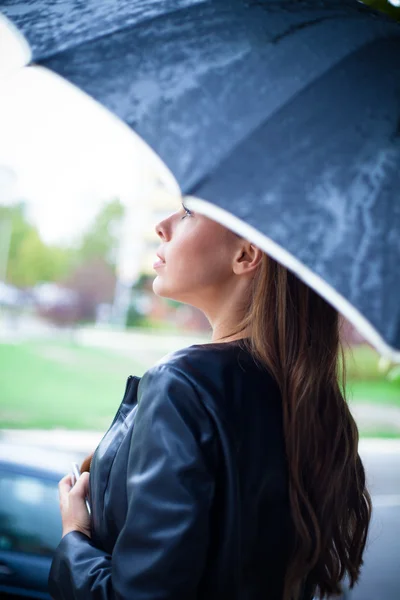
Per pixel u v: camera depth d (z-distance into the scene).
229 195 0.96
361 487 1.47
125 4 1.19
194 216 1.38
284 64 1.10
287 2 1.22
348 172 1.00
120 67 1.07
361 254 0.94
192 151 0.99
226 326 1.39
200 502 1.11
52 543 4.13
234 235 1.35
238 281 1.38
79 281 70.19
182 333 58.47
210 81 1.06
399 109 1.11
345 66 1.12
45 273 70.69
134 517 1.13
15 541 4.12
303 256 0.92
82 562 1.24
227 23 1.15
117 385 22.58
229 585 1.16
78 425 14.02
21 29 1.15
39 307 57.88
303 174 0.99
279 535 1.28
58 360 27.56
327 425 1.34
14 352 28.50
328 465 1.33
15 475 4.38
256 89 1.06
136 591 1.10
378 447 9.27
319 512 1.32
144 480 1.13
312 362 1.31
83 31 1.13
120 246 70.75
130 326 62.66
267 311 1.31
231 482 1.16
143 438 1.16
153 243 64.88
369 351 29.81
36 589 4.01
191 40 1.12
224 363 1.25
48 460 4.68
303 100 1.06
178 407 1.15
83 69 1.07
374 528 3.99
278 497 1.27
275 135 1.02
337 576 1.39
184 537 1.09
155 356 32.28
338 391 1.39
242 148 1.00
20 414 15.00
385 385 25.44
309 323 1.33
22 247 70.81
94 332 46.44
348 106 1.07
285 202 0.96
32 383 21.14
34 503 4.27
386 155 1.04
